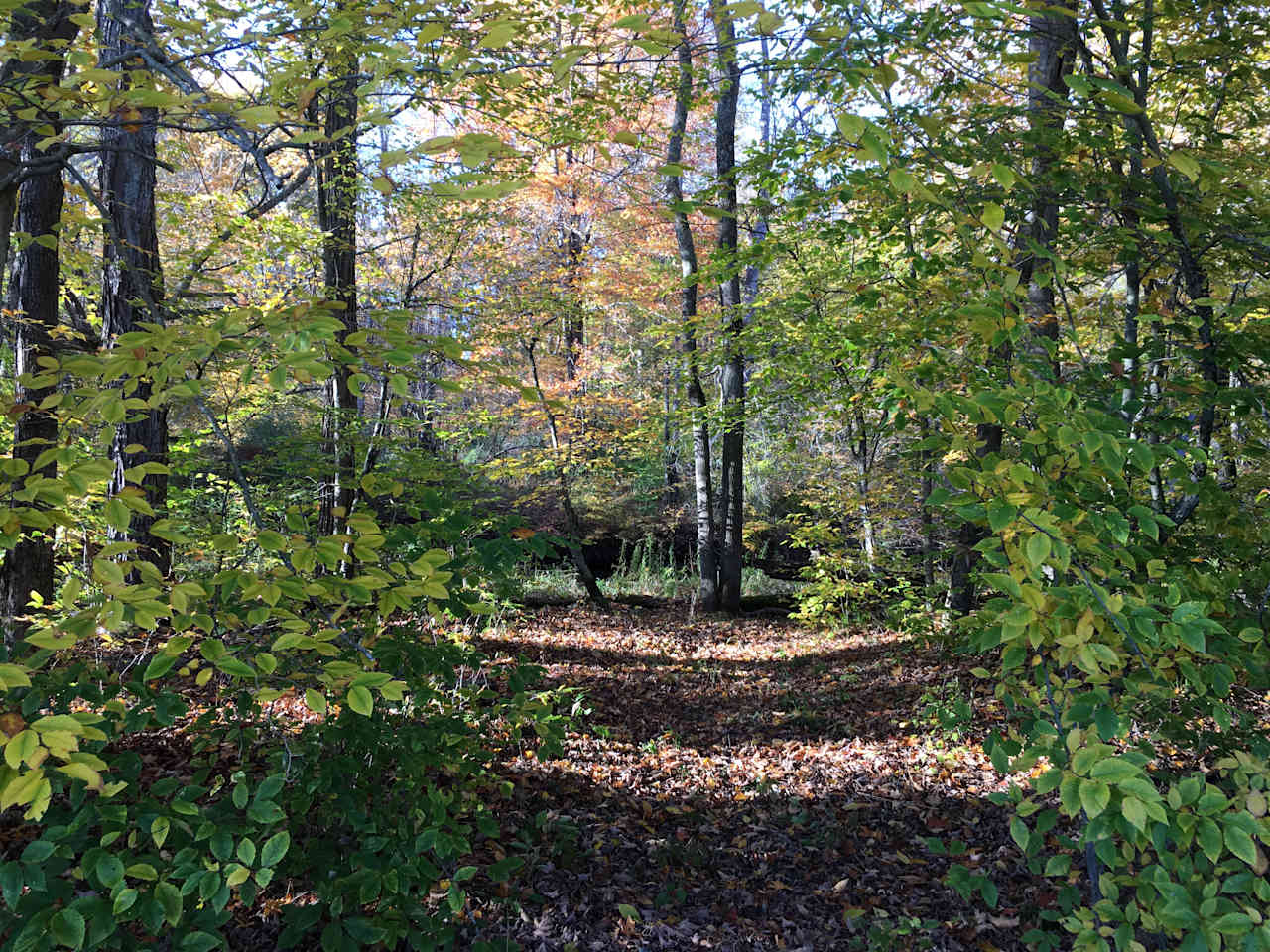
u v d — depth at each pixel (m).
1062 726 1.95
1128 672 2.33
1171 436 3.20
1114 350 3.17
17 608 6.48
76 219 2.49
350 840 3.12
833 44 2.00
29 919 1.91
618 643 10.78
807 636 11.42
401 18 1.95
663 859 4.55
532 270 14.12
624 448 14.66
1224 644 2.16
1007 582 1.87
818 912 4.11
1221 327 3.57
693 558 17.12
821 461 12.64
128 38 2.30
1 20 1.88
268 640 2.53
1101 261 4.48
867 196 4.83
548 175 13.88
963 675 7.54
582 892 4.14
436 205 9.38
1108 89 1.94
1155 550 3.13
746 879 4.43
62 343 6.83
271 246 8.69
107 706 2.11
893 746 6.26
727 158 12.18
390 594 2.06
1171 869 1.73
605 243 17.23
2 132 2.05
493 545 3.06
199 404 1.87
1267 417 3.02
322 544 1.95
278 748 3.11
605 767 5.97
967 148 3.95
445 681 3.49
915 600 9.40
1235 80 4.46
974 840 4.65
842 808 5.23
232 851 2.30
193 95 1.89
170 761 4.64
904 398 4.43
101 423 1.80
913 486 10.59
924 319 4.57
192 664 2.33
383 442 6.62
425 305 11.20
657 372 16.72
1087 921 1.90
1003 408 2.05
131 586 1.73
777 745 6.65
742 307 10.18
